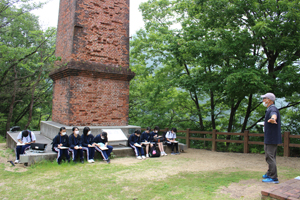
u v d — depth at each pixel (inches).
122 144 390.3
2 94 665.6
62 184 208.4
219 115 632.4
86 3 376.5
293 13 328.2
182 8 514.3
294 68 407.8
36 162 279.0
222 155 389.4
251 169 277.1
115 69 391.5
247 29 396.2
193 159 344.5
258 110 534.6
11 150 378.9
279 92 373.7
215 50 387.5
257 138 481.1
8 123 671.1
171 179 228.7
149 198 176.9
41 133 463.2
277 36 360.8
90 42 377.1
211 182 215.6
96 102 378.0
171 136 396.2
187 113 645.3
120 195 183.0
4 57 593.6
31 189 195.2
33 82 705.6
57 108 415.8
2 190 193.3
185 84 469.7
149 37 561.6
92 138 317.1
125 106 408.5
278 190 163.8
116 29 404.8
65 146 295.7
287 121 490.9
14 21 631.8
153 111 589.9
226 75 385.1
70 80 356.8
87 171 254.1
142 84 679.1
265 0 370.3
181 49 441.7
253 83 341.4
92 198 176.2
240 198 172.6
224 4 398.3
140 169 269.9
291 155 365.7
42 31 628.4
